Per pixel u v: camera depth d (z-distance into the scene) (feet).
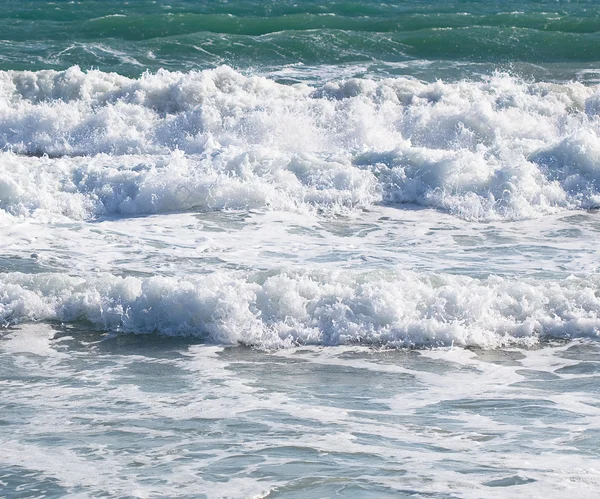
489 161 71.77
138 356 41.09
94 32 138.62
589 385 37.14
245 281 46.11
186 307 44.06
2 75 94.94
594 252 56.08
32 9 169.58
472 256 55.26
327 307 43.68
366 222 63.46
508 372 38.88
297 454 29.76
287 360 40.55
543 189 67.72
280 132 84.89
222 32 142.51
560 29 146.51
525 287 44.65
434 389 36.83
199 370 39.24
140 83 92.73
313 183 68.74
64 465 29.14
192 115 87.15
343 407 34.68
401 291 44.27
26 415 33.83
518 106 87.40
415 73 110.73
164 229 60.90
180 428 32.37
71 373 38.83
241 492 26.94
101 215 64.95
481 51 122.62
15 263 52.90
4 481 28.02
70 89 93.71
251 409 34.40
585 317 43.34
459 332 42.06
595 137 72.43
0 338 43.11
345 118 86.17
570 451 29.89
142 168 70.44
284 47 120.06
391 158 71.46
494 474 27.94
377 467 28.58
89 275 50.90
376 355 41.06
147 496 26.81
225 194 65.98
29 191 64.69
